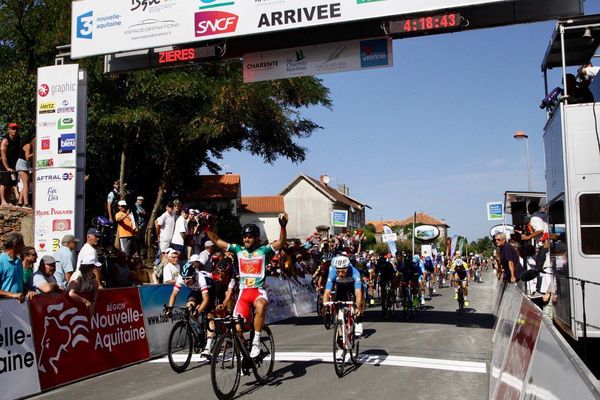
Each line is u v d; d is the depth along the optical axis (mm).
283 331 11477
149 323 8781
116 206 13445
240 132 23703
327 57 10711
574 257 7168
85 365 7191
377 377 6734
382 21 10234
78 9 12133
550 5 9398
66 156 10812
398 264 14750
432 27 9789
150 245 20500
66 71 10977
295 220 61312
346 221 23953
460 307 14508
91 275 7582
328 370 7172
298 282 16422
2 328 6094
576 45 8961
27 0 22422
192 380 6789
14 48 24062
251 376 6934
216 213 31812
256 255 6367
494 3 9414
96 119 20797
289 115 22734
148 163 26703
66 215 10695
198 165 28656
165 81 19719
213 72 21734
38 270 7262
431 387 6207
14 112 20969
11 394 6008
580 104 7332
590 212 7156
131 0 11734
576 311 7078
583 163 7234
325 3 10328
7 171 12523
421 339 9719
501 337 6098
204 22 11156
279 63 10992
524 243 11922
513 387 3771
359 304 7359
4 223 11961
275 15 10641
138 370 7613
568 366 2205
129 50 11703
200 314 8242
